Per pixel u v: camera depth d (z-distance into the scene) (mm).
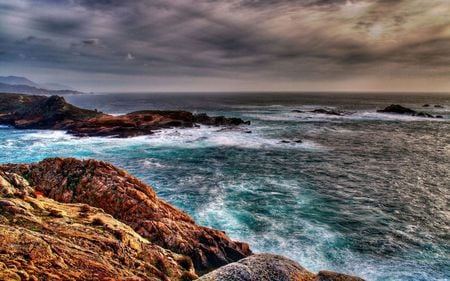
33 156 41656
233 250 16875
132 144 52125
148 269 10922
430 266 17281
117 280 8820
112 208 17000
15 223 10078
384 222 22906
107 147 49250
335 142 57375
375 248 19125
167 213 17609
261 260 6648
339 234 20781
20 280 7184
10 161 38594
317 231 21109
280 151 49125
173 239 15703
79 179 18141
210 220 22344
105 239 11141
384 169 38688
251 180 32938
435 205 26469
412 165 40906
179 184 31016
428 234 21141
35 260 8125
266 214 23672
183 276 11859
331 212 24484
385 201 27312
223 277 6039
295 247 18953
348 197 28109
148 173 35094
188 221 18203
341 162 42219
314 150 50281
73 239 10328
